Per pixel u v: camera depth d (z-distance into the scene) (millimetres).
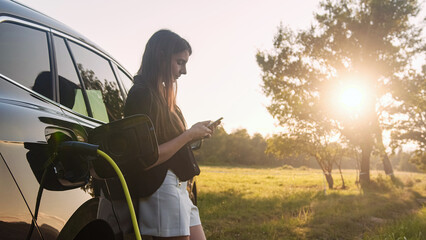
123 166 1680
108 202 1764
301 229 6359
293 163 97625
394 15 19859
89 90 2277
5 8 1762
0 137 1291
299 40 21453
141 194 1836
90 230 1763
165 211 1846
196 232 2068
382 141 20516
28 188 1322
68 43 2213
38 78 1794
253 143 108875
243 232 5824
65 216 1462
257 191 14750
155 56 1956
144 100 1838
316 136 20422
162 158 1796
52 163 1479
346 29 20922
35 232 1310
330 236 6039
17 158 1321
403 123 21016
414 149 24156
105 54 2701
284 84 21281
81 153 1500
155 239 1904
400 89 20141
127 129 1616
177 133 1967
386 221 7863
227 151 102375
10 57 1660
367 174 20422
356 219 7902
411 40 20656
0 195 1212
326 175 20766
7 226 1210
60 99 1904
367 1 20641
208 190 13805
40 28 1971
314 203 10320
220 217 7418
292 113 20156
